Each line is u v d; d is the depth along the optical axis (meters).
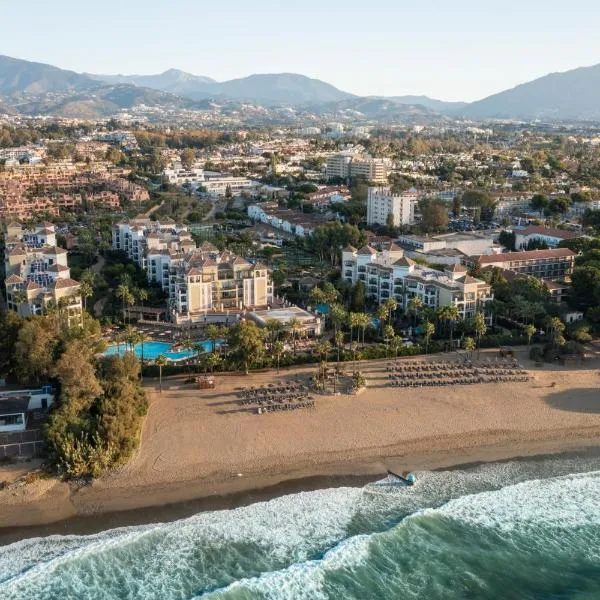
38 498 120.12
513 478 132.12
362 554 110.44
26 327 157.62
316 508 121.25
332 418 150.88
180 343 190.75
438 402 160.00
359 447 140.12
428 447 141.50
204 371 174.50
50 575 103.06
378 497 125.06
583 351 185.62
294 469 132.25
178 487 125.12
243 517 118.00
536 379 173.25
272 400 157.88
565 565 109.88
